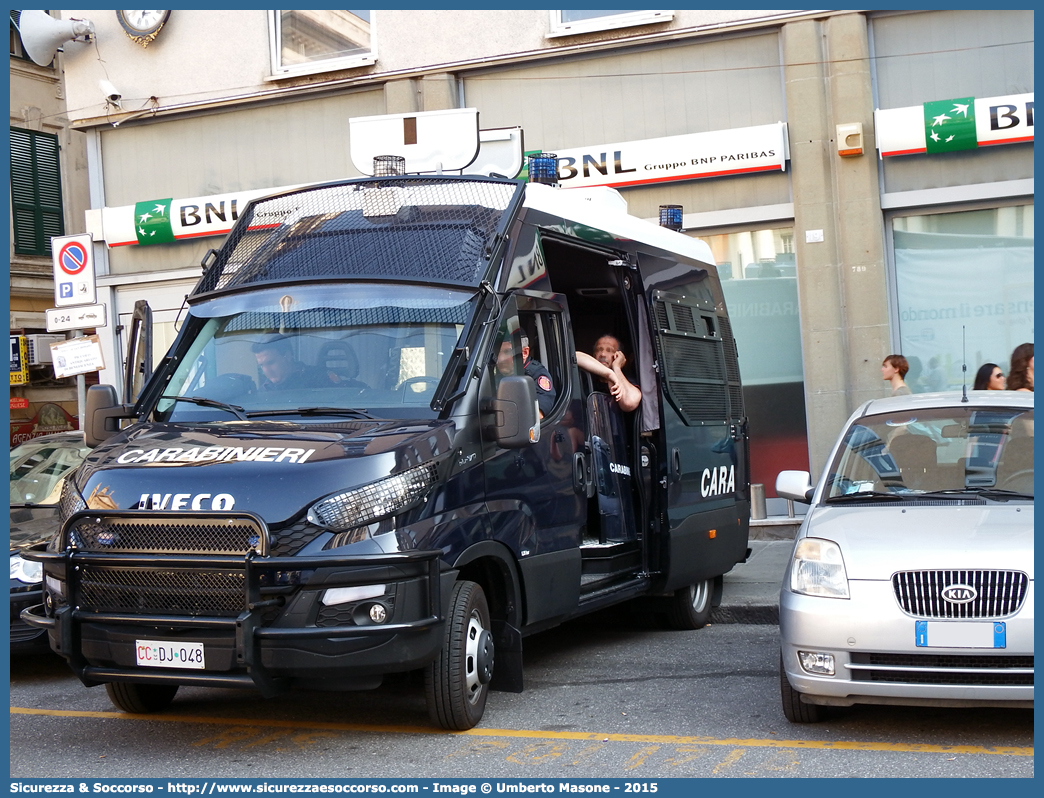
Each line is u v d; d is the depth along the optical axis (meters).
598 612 11.28
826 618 6.28
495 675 7.23
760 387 15.23
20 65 24.44
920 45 14.61
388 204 7.97
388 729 6.98
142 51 17.62
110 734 7.02
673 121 15.45
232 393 7.19
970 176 14.37
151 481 6.30
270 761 6.36
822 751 6.28
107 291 17.92
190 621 6.03
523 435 6.81
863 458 7.64
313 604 5.98
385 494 6.20
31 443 10.94
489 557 7.05
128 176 17.98
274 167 17.20
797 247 14.92
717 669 8.59
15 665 9.42
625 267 9.45
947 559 6.20
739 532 11.18
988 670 6.03
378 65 16.42
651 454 9.52
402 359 7.05
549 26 15.71
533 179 9.20
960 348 14.59
